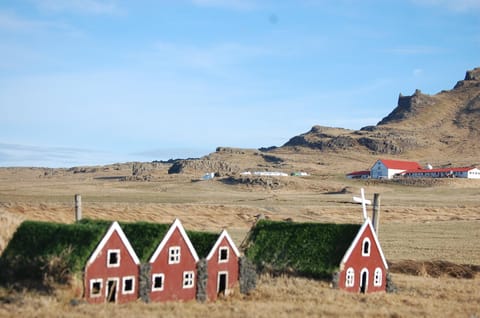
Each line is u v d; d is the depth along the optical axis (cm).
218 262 4988
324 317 4234
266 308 4406
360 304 4869
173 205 13362
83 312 3856
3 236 4581
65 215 10038
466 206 17675
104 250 4353
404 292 5856
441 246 9538
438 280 6669
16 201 12000
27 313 3728
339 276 5512
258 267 5828
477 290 6012
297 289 5241
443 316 4528
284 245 5956
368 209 15888
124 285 4441
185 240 4788
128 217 11150
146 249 4628
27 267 4341
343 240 5747
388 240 10288
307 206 15912
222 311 4253
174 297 4706
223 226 11756
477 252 8894
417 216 15238
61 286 4181
